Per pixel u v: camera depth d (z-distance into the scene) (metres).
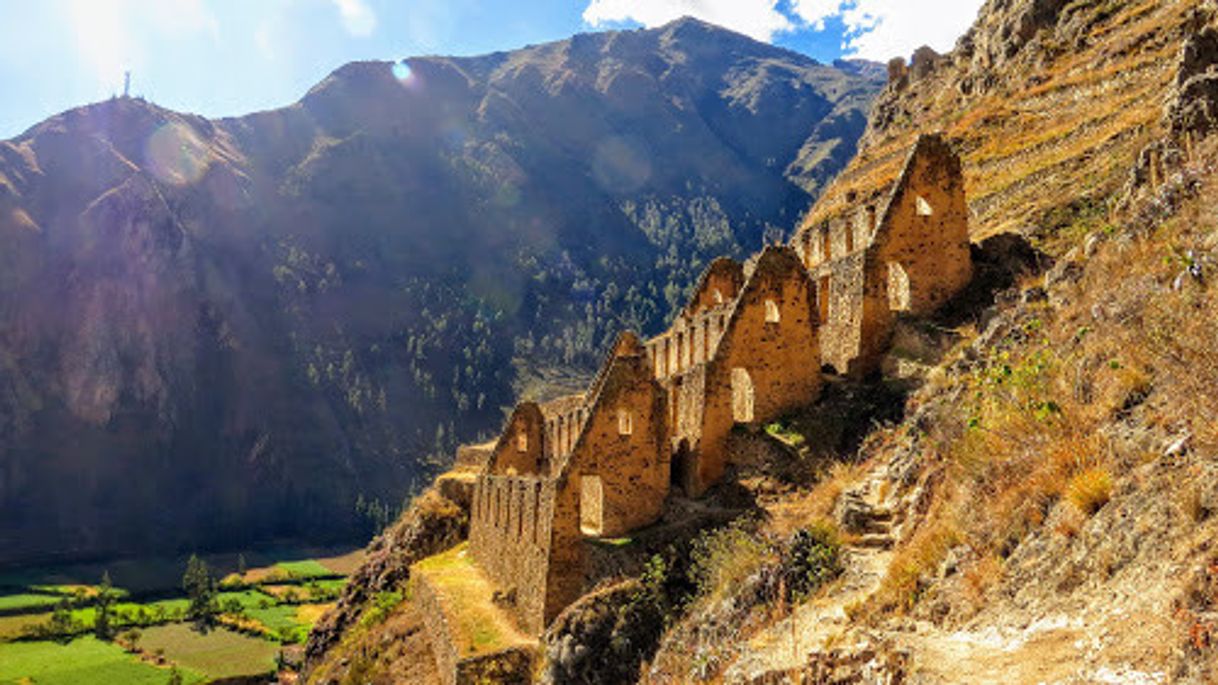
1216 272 12.26
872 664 10.48
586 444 28.03
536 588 28.06
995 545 12.12
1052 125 58.41
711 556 22.59
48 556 154.25
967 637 10.48
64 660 86.38
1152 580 8.73
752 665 13.04
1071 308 17.45
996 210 44.69
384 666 34.72
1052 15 77.75
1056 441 12.35
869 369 30.72
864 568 16.39
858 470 23.67
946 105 85.81
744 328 30.00
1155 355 11.85
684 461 30.08
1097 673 7.99
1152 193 21.27
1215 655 7.06
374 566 49.00
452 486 48.72
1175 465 9.91
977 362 20.94
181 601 120.06
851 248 38.94
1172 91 34.12
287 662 83.94
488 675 25.25
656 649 22.53
